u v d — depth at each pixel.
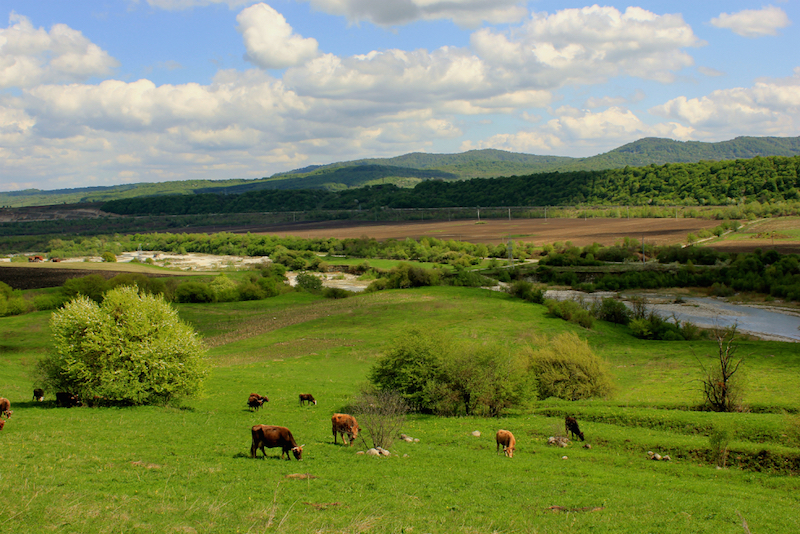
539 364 45.25
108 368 32.44
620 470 23.97
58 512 13.59
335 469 20.53
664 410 35.78
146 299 35.03
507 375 36.88
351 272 181.00
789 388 45.22
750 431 29.95
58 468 18.02
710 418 32.59
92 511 13.88
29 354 62.47
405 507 16.39
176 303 105.12
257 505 15.53
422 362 37.44
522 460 24.78
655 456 26.70
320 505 16.00
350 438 25.91
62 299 96.00
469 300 102.25
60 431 24.06
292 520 14.46
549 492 19.19
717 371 40.41
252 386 43.91
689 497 19.28
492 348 38.19
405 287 126.06
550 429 31.25
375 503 16.59
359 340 73.38
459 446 27.48
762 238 181.75
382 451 24.03
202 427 27.42
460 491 18.64
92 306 33.88
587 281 148.88
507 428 31.89
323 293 116.88
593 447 28.67
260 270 158.62
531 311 93.12
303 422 31.12
